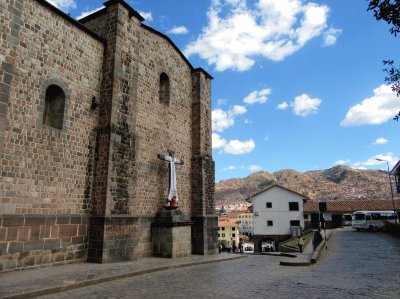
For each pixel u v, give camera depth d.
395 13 5.85
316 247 20.47
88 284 9.45
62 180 12.70
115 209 13.90
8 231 10.64
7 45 10.84
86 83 14.23
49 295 8.17
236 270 13.24
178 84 20.95
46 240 11.79
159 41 19.19
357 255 18.31
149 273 11.92
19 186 11.13
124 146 14.80
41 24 12.49
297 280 10.70
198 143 21.52
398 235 30.66
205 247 19.89
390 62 6.61
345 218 58.12
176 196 17.80
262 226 51.38
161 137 18.56
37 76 12.13
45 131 12.23
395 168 42.72
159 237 16.72
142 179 16.70
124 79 15.31
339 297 8.13
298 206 50.91
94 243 13.28
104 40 15.23
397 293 8.52
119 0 15.43
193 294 8.44
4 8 10.88
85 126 13.95
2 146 10.46
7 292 7.88
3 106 10.48
